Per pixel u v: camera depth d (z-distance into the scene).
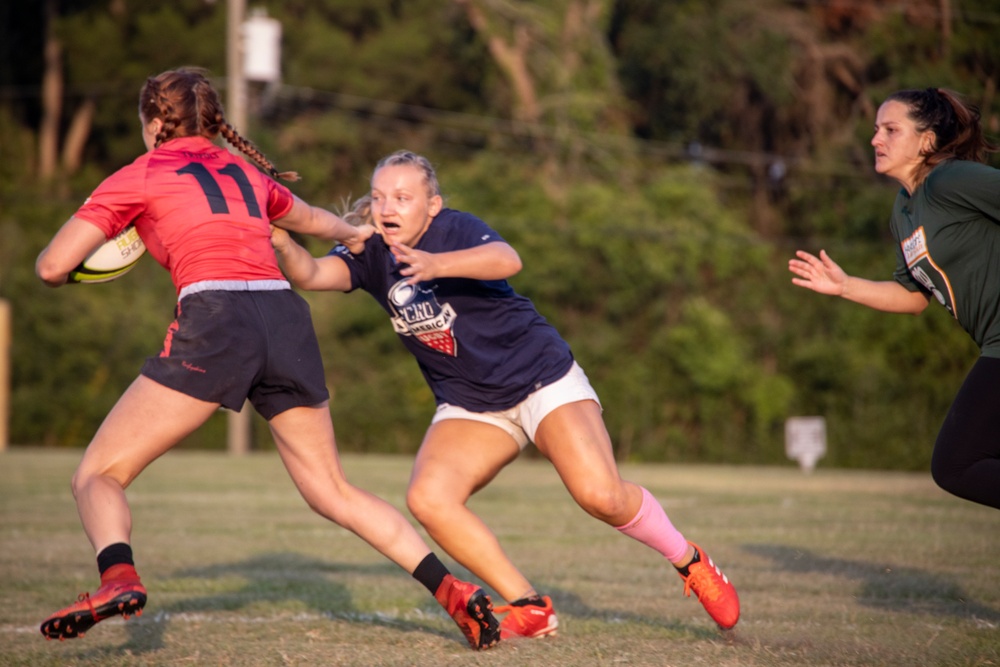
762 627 15.95
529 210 100.19
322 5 117.06
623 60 112.06
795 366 94.56
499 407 15.56
